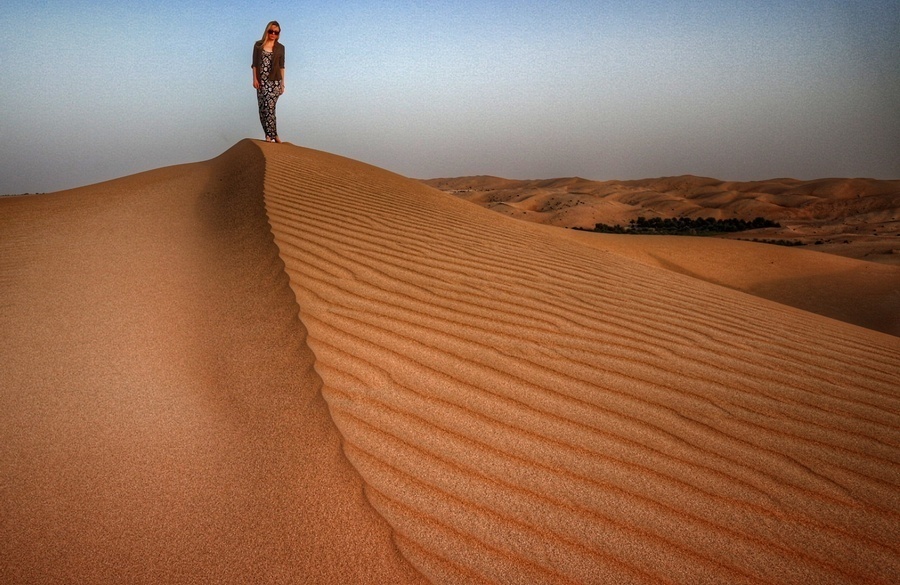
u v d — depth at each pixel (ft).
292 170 28.53
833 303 48.85
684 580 6.48
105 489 7.43
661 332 14.11
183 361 10.82
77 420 8.96
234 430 8.67
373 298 13.67
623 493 7.77
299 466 7.82
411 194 30.66
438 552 6.54
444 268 16.97
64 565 6.26
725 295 20.57
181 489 7.44
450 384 10.14
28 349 11.30
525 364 11.20
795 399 10.98
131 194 25.48
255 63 33.30
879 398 11.43
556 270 19.20
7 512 7.00
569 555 6.67
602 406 9.94
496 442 8.63
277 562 6.31
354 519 6.92
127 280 14.93
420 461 8.04
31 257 16.88
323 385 9.70
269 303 13.01
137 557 6.38
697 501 7.74
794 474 8.50
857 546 7.15
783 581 6.56
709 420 9.84
